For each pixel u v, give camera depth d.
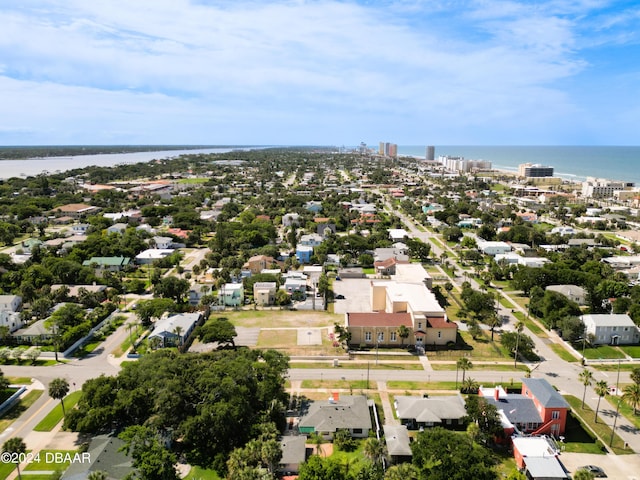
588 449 82.25
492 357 117.38
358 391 100.50
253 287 163.25
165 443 78.69
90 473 66.25
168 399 81.56
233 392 83.19
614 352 120.56
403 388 101.75
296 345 123.06
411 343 123.88
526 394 94.19
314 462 68.44
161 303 139.62
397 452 76.81
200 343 123.88
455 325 122.94
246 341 125.44
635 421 90.81
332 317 143.75
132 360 113.50
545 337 130.12
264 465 73.56
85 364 111.62
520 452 77.44
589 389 102.44
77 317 128.62
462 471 66.56
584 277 162.38
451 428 87.56
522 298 162.88
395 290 141.62
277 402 88.75
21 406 93.44
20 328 129.50
